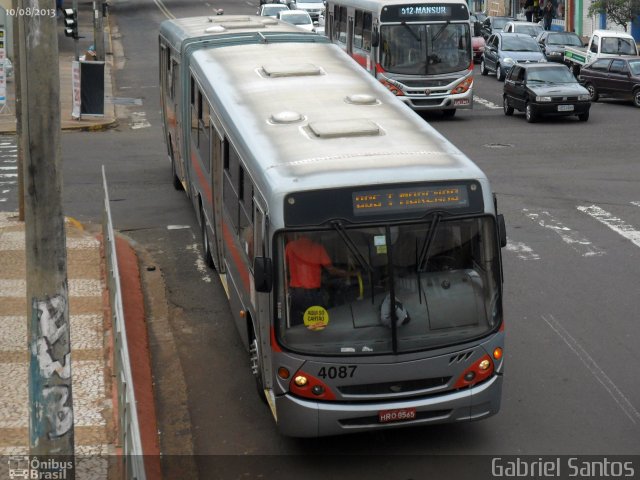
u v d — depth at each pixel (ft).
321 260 28.60
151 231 57.31
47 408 22.59
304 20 159.12
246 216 33.99
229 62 45.52
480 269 29.60
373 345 28.76
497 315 29.76
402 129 33.78
